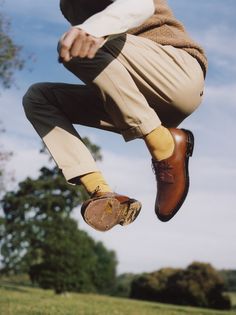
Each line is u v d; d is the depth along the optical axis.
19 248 41.91
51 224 41.06
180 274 44.41
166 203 2.39
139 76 2.37
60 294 35.97
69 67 2.29
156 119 2.34
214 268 43.25
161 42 2.42
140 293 45.06
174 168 2.38
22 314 12.27
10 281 52.81
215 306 42.00
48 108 2.57
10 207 43.38
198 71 2.46
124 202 2.34
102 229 2.34
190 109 2.50
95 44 2.03
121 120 2.33
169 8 2.57
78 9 2.58
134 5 2.14
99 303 23.72
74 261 38.00
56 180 43.47
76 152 2.47
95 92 2.40
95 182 2.40
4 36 18.83
